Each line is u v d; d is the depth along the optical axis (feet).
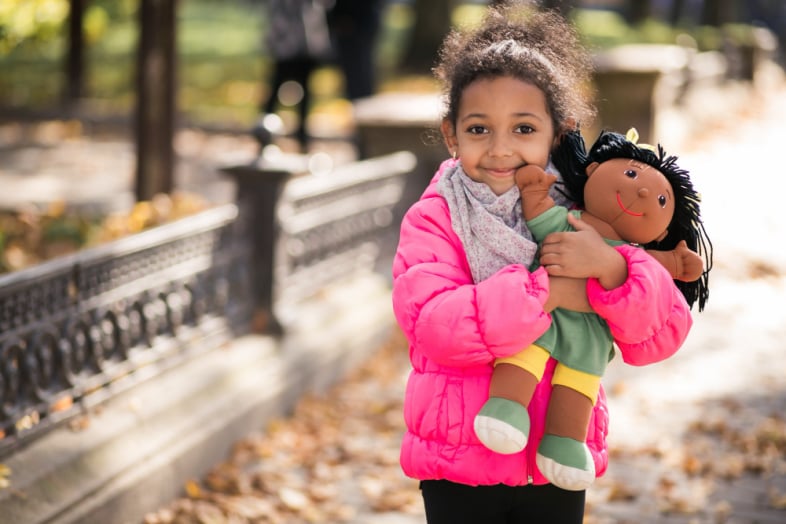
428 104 25.93
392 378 18.35
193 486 12.84
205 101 49.26
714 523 12.74
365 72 38.17
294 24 32.73
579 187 6.64
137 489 11.72
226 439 13.97
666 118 40.96
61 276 11.64
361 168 20.63
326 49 33.47
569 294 6.24
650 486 13.92
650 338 6.45
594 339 6.34
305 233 18.12
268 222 16.24
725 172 37.68
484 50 6.49
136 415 12.50
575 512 6.81
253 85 53.26
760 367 19.27
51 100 48.26
